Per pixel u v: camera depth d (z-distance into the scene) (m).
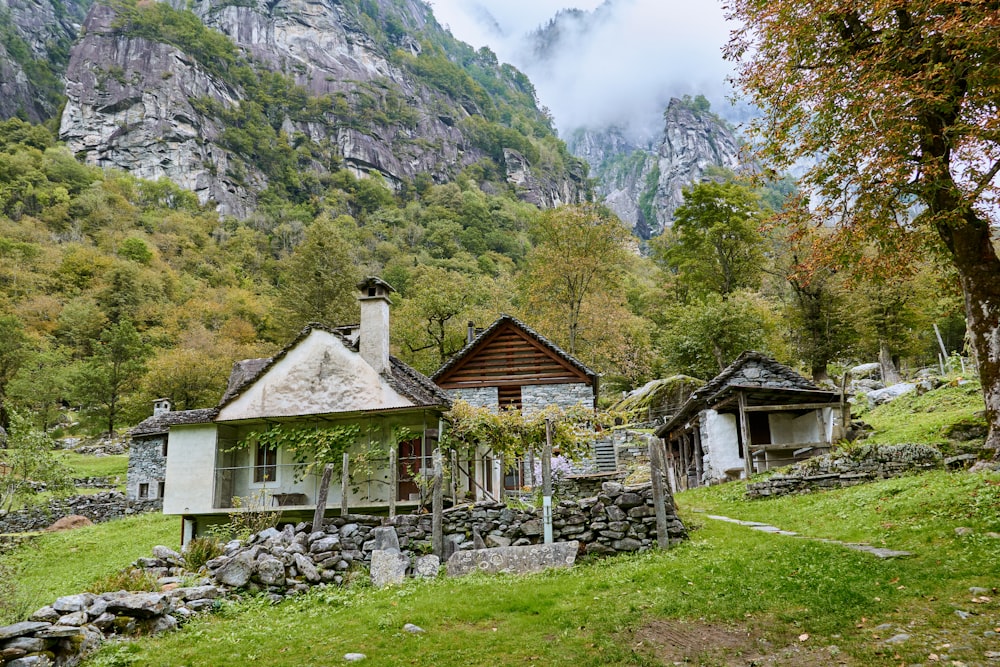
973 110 13.83
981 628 7.77
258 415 18.98
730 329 44.78
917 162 14.23
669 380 40.03
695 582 10.55
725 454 26.53
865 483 19.25
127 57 179.25
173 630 10.94
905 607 8.69
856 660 7.43
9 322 63.97
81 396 59.19
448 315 51.09
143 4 194.88
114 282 97.38
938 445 19.95
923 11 13.35
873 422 29.27
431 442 18.14
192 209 154.00
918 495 15.01
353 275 68.31
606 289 49.28
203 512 19.09
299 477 19.33
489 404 28.25
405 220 152.75
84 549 25.92
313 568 13.70
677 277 62.53
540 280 48.00
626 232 47.62
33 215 126.06
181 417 27.03
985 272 15.73
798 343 48.91
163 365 56.94
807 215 16.08
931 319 45.72
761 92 16.59
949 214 13.67
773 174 16.81
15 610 11.48
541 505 14.45
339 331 20.83
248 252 132.38
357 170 196.75
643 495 13.84
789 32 15.59
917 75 13.12
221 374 58.06
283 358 19.52
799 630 8.40
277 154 185.25
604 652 8.28
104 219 129.12
